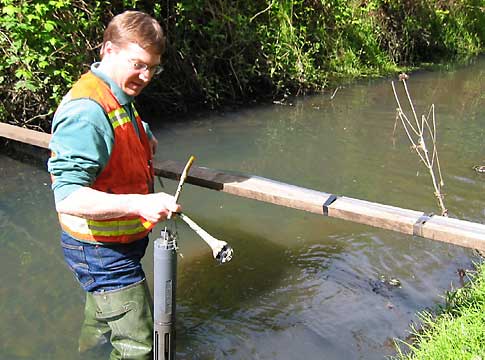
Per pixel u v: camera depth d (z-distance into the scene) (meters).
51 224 4.39
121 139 2.60
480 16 15.08
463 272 3.85
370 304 3.51
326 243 4.27
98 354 3.00
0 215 4.51
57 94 6.27
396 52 12.20
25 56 5.94
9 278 3.67
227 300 3.55
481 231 2.84
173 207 2.38
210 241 2.33
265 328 3.28
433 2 13.56
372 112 8.05
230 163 5.81
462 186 5.34
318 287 3.70
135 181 2.72
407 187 5.29
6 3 5.87
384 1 12.20
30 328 3.20
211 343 3.14
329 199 3.30
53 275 3.72
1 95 6.33
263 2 9.21
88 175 2.47
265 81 8.91
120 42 2.50
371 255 4.11
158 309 2.49
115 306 2.74
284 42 9.27
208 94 8.05
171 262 2.42
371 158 6.05
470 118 7.87
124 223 2.68
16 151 5.89
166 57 7.83
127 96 2.63
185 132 6.84
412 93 9.44
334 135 6.88
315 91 9.30
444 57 13.52
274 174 5.54
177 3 7.69
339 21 10.99
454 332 2.96
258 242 4.25
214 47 8.34
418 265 3.99
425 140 6.77
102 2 6.98
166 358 2.58
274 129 7.07
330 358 3.02
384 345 3.12
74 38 6.55
